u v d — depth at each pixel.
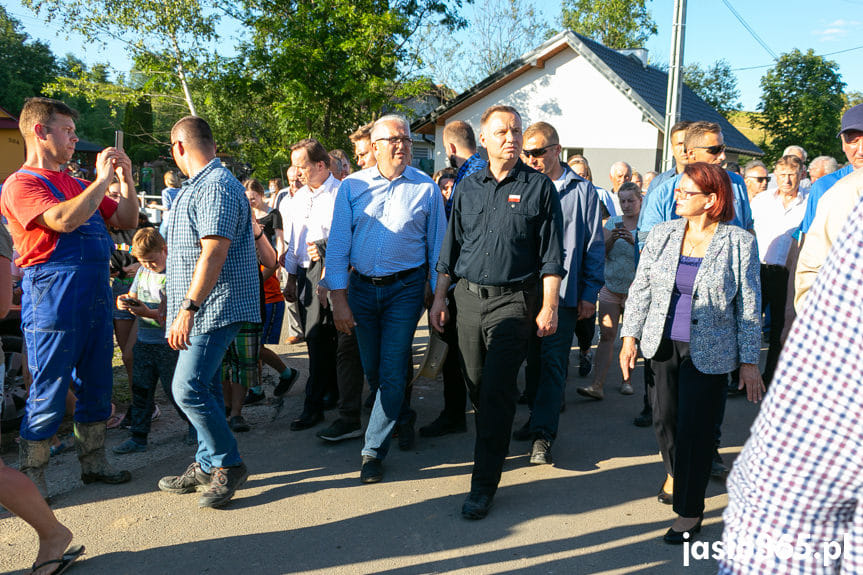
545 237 3.59
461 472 4.17
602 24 44.03
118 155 3.63
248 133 25.30
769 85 40.38
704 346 3.17
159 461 4.32
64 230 3.44
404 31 20.23
